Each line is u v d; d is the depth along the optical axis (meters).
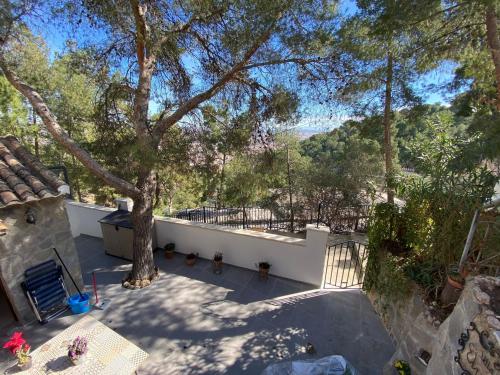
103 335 2.93
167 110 5.43
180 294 4.63
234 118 5.10
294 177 11.47
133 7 3.62
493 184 2.74
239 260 5.46
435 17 3.65
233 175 6.86
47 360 2.61
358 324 3.97
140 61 4.30
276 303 4.43
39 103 3.88
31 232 3.87
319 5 3.41
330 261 6.44
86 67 4.87
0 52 3.61
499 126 2.81
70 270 4.43
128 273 5.24
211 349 3.50
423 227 3.77
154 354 3.42
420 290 3.24
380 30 3.47
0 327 3.83
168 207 14.35
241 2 3.31
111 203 13.55
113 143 5.59
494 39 3.60
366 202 10.11
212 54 4.68
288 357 3.39
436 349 2.29
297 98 4.29
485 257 2.75
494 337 1.58
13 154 4.19
